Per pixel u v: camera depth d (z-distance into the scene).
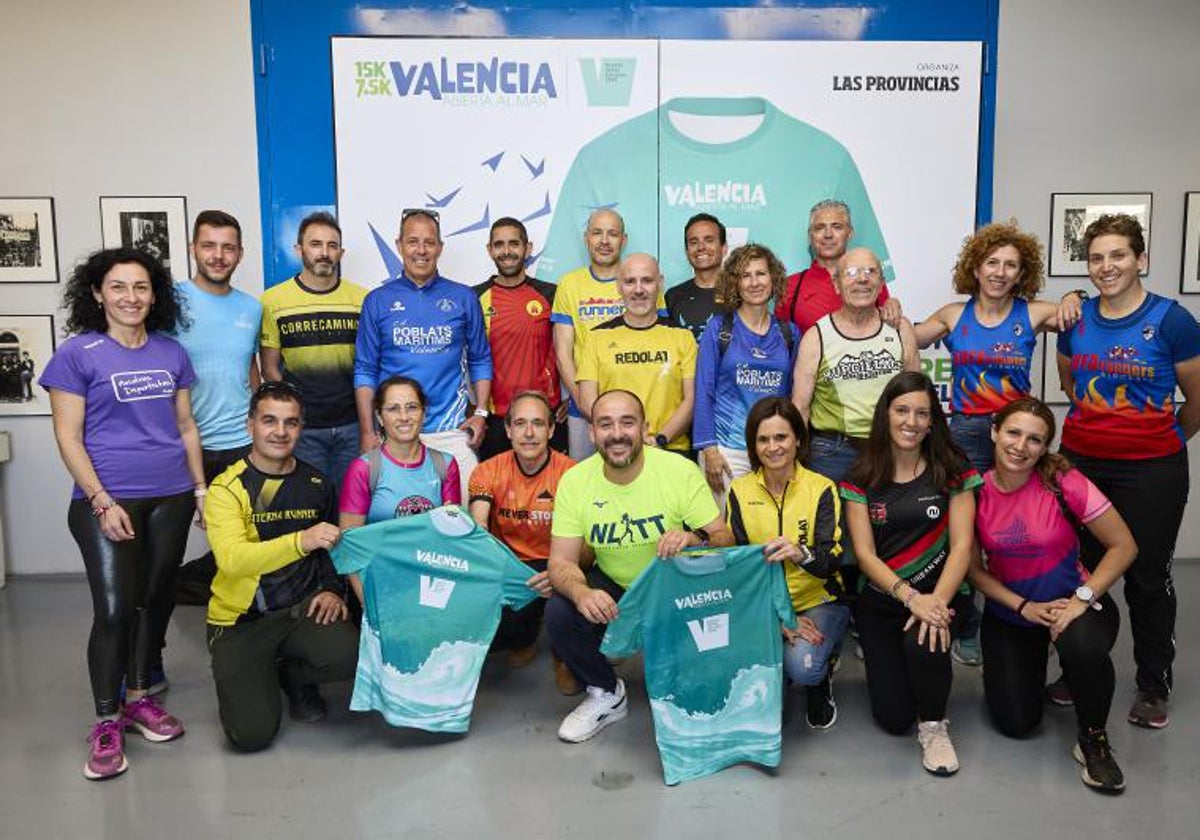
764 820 2.16
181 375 2.73
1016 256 2.86
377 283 3.95
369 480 2.79
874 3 3.99
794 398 3.03
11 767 2.48
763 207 4.00
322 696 2.95
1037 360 4.39
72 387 2.47
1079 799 2.24
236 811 2.22
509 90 3.91
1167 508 2.62
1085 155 4.31
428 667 2.57
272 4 3.89
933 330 3.14
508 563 2.57
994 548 2.50
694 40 3.94
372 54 3.86
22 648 3.42
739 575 2.40
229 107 4.15
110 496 2.51
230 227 3.09
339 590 2.76
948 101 3.98
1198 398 2.64
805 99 3.96
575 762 2.47
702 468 3.19
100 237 4.21
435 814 2.20
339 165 3.90
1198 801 2.23
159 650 2.96
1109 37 4.25
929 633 2.39
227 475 2.62
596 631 2.59
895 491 2.57
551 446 3.72
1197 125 4.31
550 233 3.98
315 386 3.40
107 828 2.15
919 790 2.29
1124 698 2.85
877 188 4.00
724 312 3.18
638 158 3.96
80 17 4.09
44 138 4.15
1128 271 2.58
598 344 3.25
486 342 3.51
